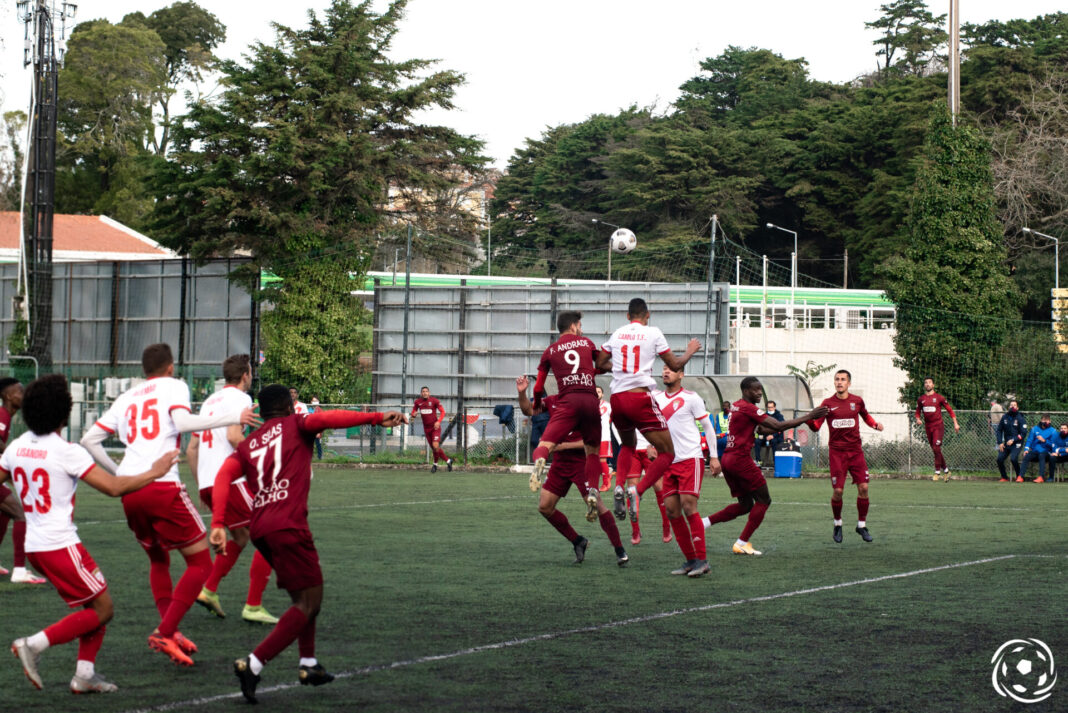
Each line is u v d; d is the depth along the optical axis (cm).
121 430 751
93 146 8462
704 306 3316
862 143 8331
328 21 3950
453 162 4156
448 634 805
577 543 1211
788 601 952
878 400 4500
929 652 746
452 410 3534
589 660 720
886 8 10500
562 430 1152
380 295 3638
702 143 8625
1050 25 8319
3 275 4116
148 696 623
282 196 3778
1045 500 2150
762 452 3042
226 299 3778
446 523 1645
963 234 3356
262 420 730
